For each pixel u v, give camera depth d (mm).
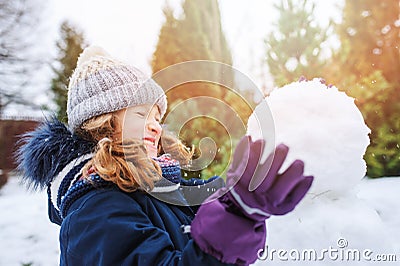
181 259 639
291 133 923
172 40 3520
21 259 3010
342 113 1003
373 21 4645
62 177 1023
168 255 701
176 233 869
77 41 8336
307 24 3463
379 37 4566
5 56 8156
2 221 3941
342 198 1077
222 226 602
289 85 1045
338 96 1036
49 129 1072
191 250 627
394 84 3703
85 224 794
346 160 982
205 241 610
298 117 945
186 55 3463
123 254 743
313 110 973
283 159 533
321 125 961
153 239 740
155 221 849
